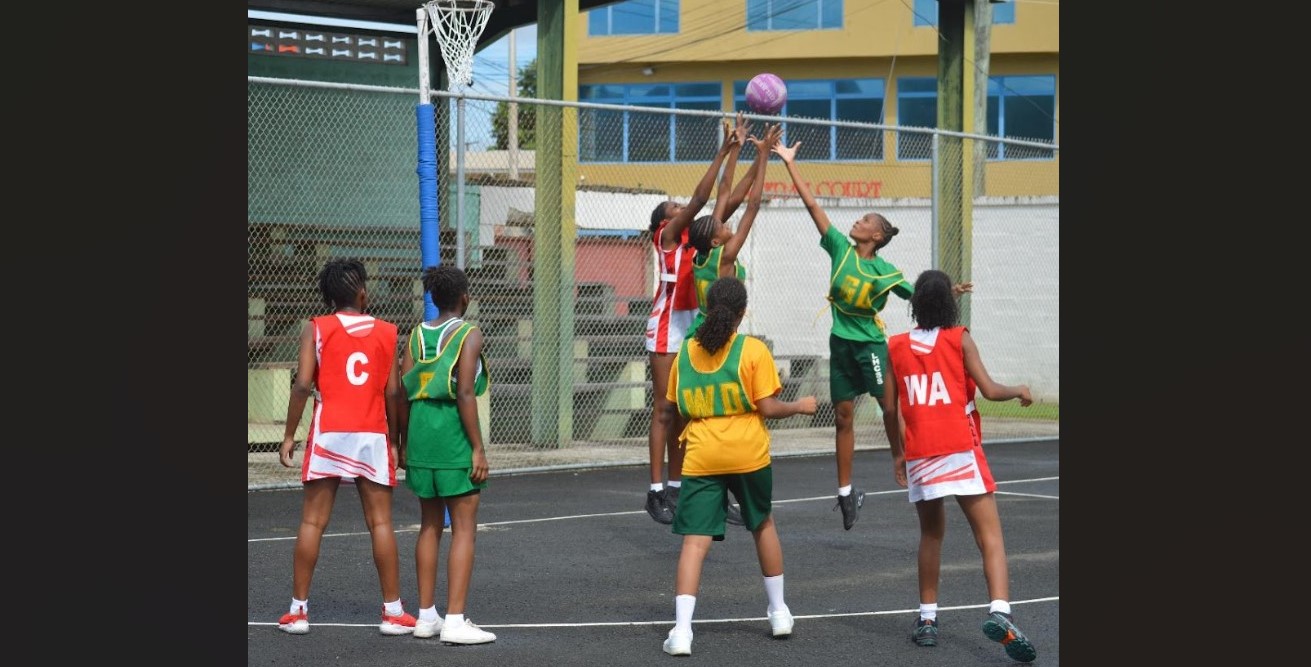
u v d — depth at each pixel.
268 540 8.99
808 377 18.06
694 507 6.32
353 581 7.80
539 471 12.88
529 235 16.97
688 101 40.03
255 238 15.28
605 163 30.56
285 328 15.37
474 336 6.32
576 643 6.40
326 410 6.44
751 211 8.59
